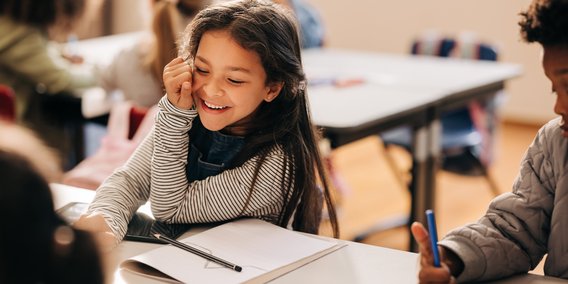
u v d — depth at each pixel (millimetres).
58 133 3000
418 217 2943
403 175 4332
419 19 5277
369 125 2504
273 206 1548
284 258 1335
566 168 1297
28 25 2924
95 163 2252
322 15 5512
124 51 2785
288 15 1523
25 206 700
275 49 1462
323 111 2605
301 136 1555
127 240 1436
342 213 3721
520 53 5039
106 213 1454
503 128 5113
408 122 2777
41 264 699
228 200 1501
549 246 1324
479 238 1284
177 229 1504
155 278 1254
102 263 747
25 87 2975
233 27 1425
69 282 715
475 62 3607
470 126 3479
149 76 2719
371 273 1294
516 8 4973
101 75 2863
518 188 1370
